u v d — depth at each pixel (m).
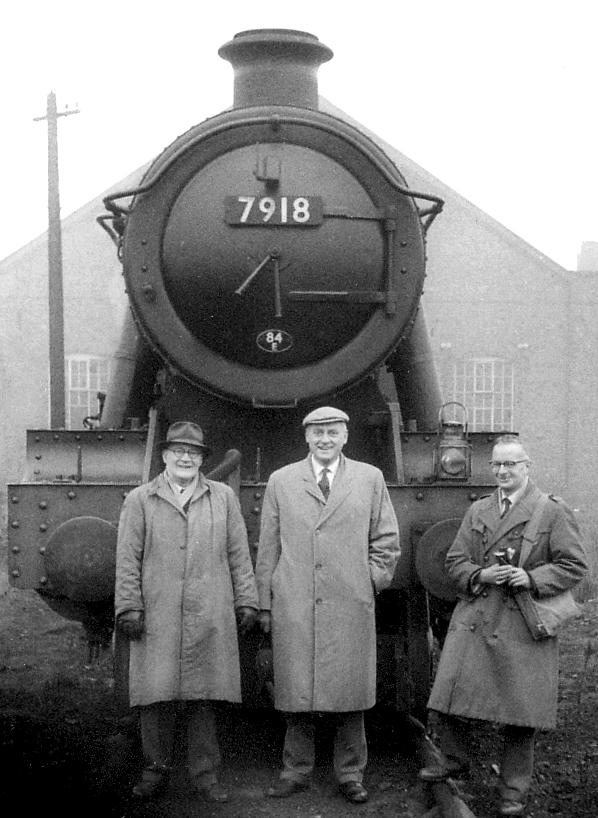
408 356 7.39
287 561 5.48
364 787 5.51
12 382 29.31
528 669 5.16
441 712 5.34
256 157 6.51
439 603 6.17
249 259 6.46
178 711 6.18
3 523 21.02
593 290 29.20
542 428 29.39
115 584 5.68
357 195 6.56
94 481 6.41
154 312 6.50
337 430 5.51
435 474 6.31
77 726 6.59
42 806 5.21
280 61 7.38
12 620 10.66
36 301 29.39
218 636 5.41
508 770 5.22
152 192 6.52
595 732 6.52
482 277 29.38
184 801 5.35
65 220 29.36
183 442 5.42
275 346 6.51
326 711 5.32
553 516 5.28
